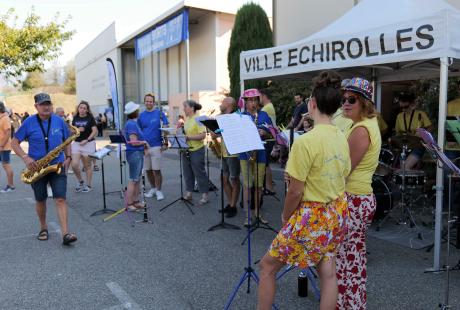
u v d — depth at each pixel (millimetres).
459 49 3896
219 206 6887
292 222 2492
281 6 11555
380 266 4254
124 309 3480
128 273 4211
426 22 3871
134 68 28953
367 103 2818
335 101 2475
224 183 6270
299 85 10891
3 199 7770
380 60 4270
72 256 4711
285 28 11484
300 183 2406
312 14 10445
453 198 4941
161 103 24594
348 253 2916
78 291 3820
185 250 4844
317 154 2385
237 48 12516
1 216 6531
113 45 28953
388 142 6957
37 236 5438
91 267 4383
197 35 20109
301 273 3625
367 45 4371
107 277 4121
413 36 3973
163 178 9812
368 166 2840
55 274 4211
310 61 5031
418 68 6309
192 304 3543
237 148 3422
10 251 4902
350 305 2936
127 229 5711
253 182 5688
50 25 16797
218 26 18438
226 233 5434
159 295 3717
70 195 7984
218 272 4191
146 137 7234
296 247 2496
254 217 6027
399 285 3803
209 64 19203
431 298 3541
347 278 2930
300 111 7875
